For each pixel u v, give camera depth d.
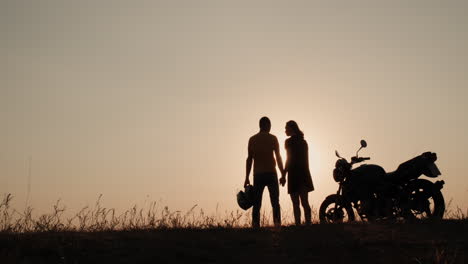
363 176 12.45
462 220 11.09
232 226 11.01
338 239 9.64
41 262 8.20
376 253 8.84
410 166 11.94
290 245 9.33
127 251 8.77
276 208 11.98
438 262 8.21
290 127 12.52
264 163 12.02
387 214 12.11
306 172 12.29
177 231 10.38
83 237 9.53
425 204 11.95
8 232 9.96
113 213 10.98
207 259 8.55
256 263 8.38
